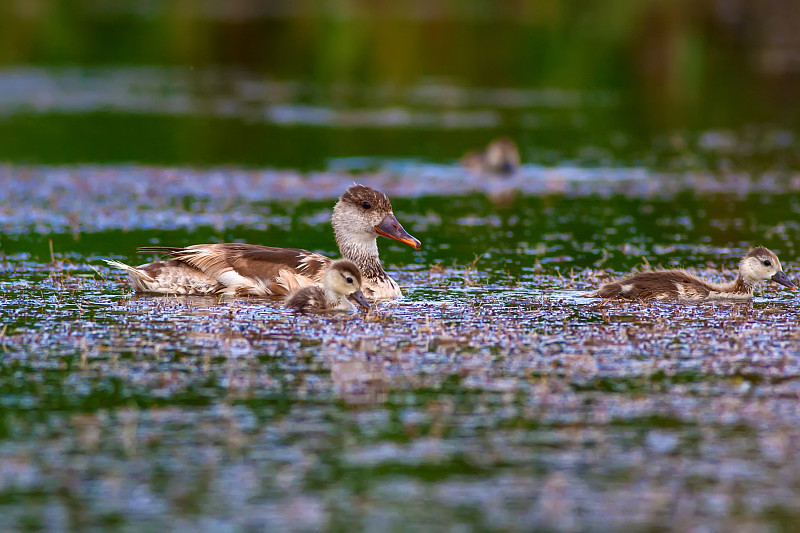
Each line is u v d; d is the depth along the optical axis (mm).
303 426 9469
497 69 53219
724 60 53375
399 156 32906
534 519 7719
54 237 20531
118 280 16766
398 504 7934
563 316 14133
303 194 26766
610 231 22031
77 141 34438
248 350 12016
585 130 38500
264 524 7621
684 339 12719
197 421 9562
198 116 40344
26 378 10812
